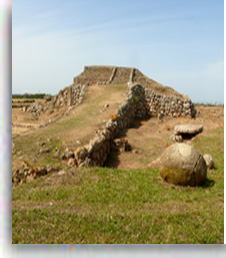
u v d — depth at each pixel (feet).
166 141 66.03
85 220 19.70
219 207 24.07
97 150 45.93
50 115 98.78
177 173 30.58
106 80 147.54
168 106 103.09
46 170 37.04
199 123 89.45
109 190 28.45
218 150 49.85
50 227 18.28
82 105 85.30
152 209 23.18
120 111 74.69
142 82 147.64
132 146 59.77
